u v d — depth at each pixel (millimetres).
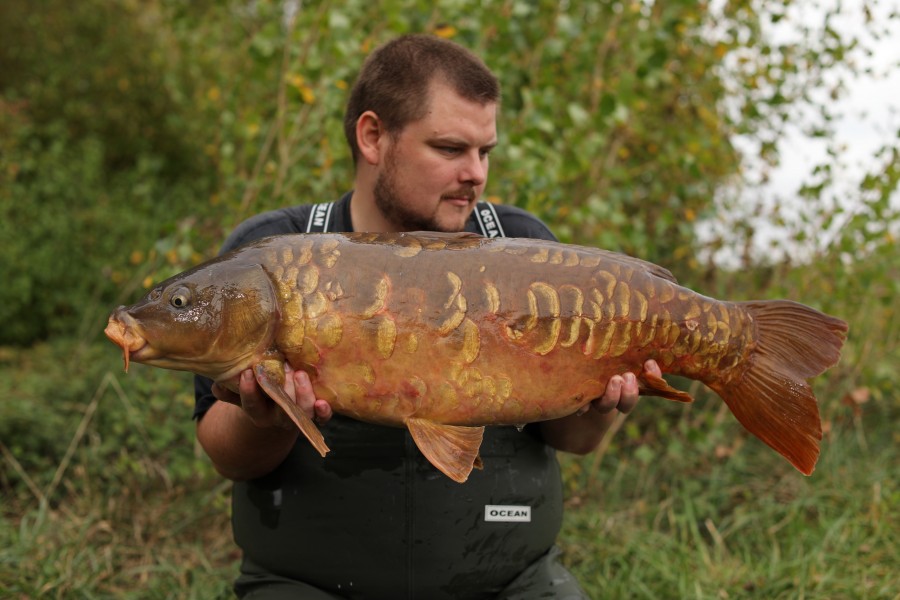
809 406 1970
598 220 4543
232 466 2205
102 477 4059
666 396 1991
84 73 7945
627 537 3645
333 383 1846
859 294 4293
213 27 6152
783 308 2016
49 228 6859
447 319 1840
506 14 4219
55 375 5316
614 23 4645
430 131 2207
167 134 7875
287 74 3992
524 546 2277
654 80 4418
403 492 2199
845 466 4301
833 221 4172
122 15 8320
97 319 6594
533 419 1934
